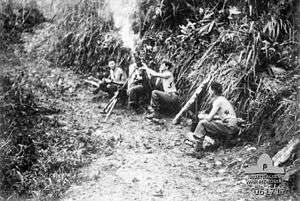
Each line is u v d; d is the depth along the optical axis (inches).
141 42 276.8
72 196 196.4
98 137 232.8
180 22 279.1
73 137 231.3
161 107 250.1
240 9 263.3
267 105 227.0
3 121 232.7
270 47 242.8
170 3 279.6
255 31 249.0
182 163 215.6
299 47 241.9
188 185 199.9
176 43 268.4
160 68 260.1
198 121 231.0
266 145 216.5
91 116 249.1
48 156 219.5
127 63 272.5
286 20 251.9
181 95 255.1
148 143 230.1
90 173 209.6
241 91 234.2
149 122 246.2
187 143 228.1
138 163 215.3
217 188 198.2
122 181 203.2
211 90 234.4
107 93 264.8
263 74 238.7
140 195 193.5
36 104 251.0
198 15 275.0
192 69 257.1
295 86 227.9
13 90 253.8
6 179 208.8
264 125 224.1
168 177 205.2
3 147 219.3
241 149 220.2
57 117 244.7
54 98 259.9
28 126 234.7
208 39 263.0
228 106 226.2
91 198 193.6
